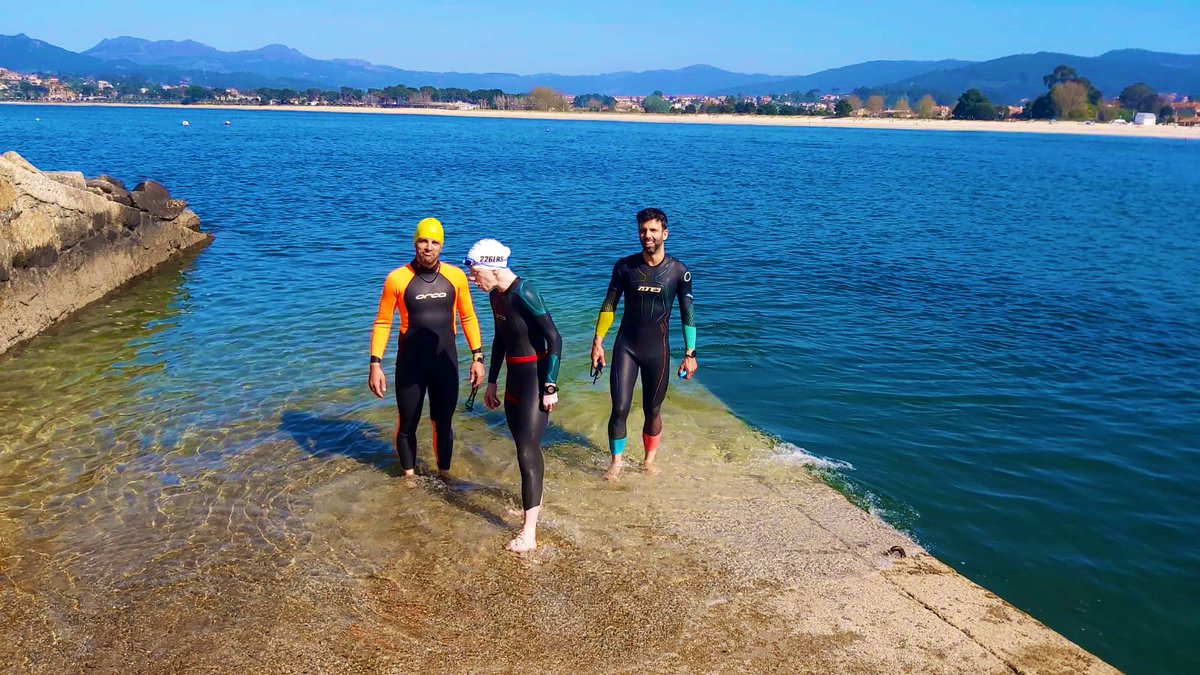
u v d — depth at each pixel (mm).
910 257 16719
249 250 15297
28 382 7738
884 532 5156
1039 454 6621
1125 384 8570
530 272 13969
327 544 4816
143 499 5395
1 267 8742
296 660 3732
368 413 7066
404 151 52406
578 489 5637
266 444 6348
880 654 3877
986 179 40938
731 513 5332
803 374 8602
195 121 108750
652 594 4336
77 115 134875
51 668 3656
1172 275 15305
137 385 7703
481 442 6480
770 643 3938
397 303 5527
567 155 54031
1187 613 4504
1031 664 3838
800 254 16766
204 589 4312
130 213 12773
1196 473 6359
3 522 5055
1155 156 71625
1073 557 5043
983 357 9430
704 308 11617
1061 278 14719
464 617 4102
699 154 59406
